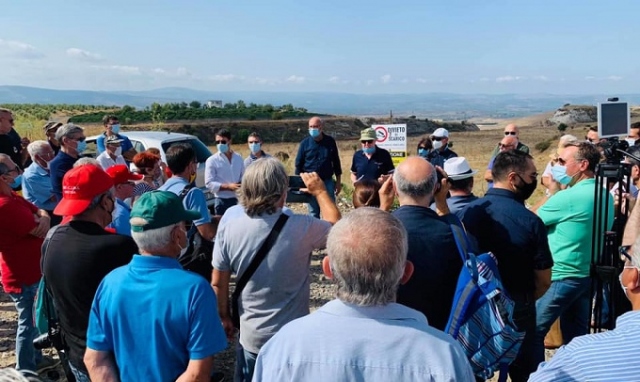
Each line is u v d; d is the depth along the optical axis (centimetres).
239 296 286
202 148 924
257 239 275
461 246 265
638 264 184
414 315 169
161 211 228
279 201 279
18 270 381
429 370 155
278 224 276
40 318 304
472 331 250
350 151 3581
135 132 945
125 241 281
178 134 934
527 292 307
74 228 279
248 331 282
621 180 297
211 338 219
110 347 231
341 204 1018
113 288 227
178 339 219
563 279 365
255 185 273
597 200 323
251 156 755
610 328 292
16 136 735
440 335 164
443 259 263
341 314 167
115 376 231
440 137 723
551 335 441
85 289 267
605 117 390
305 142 789
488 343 251
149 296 220
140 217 227
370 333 161
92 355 231
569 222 361
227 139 705
